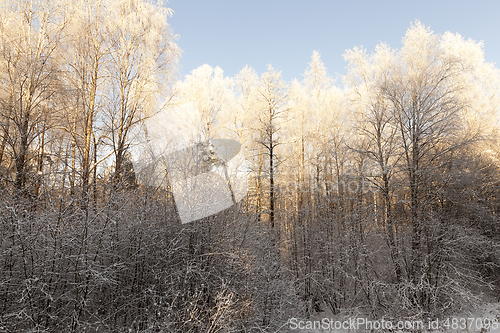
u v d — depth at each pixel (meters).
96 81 9.20
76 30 8.90
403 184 9.74
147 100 9.67
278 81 13.02
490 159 11.08
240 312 5.73
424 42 10.03
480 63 13.55
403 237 9.38
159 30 10.02
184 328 4.76
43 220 4.13
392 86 10.05
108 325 4.54
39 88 7.88
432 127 9.54
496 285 10.25
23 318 3.85
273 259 7.81
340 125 13.28
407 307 7.89
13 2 8.20
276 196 11.59
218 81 12.76
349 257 9.71
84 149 7.27
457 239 8.69
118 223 5.21
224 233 6.43
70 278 4.51
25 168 6.44
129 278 5.35
